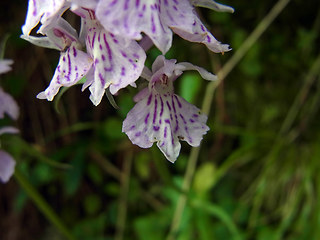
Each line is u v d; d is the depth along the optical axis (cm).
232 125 13
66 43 7
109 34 6
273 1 12
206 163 12
